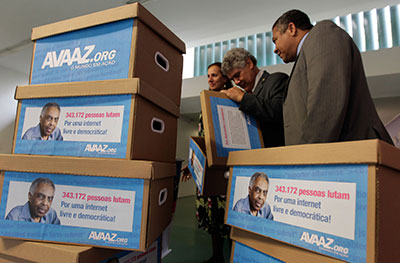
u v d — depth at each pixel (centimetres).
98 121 67
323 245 45
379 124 70
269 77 112
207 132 86
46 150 69
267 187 57
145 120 70
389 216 41
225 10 286
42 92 72
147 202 61
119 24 71
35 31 80
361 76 73
